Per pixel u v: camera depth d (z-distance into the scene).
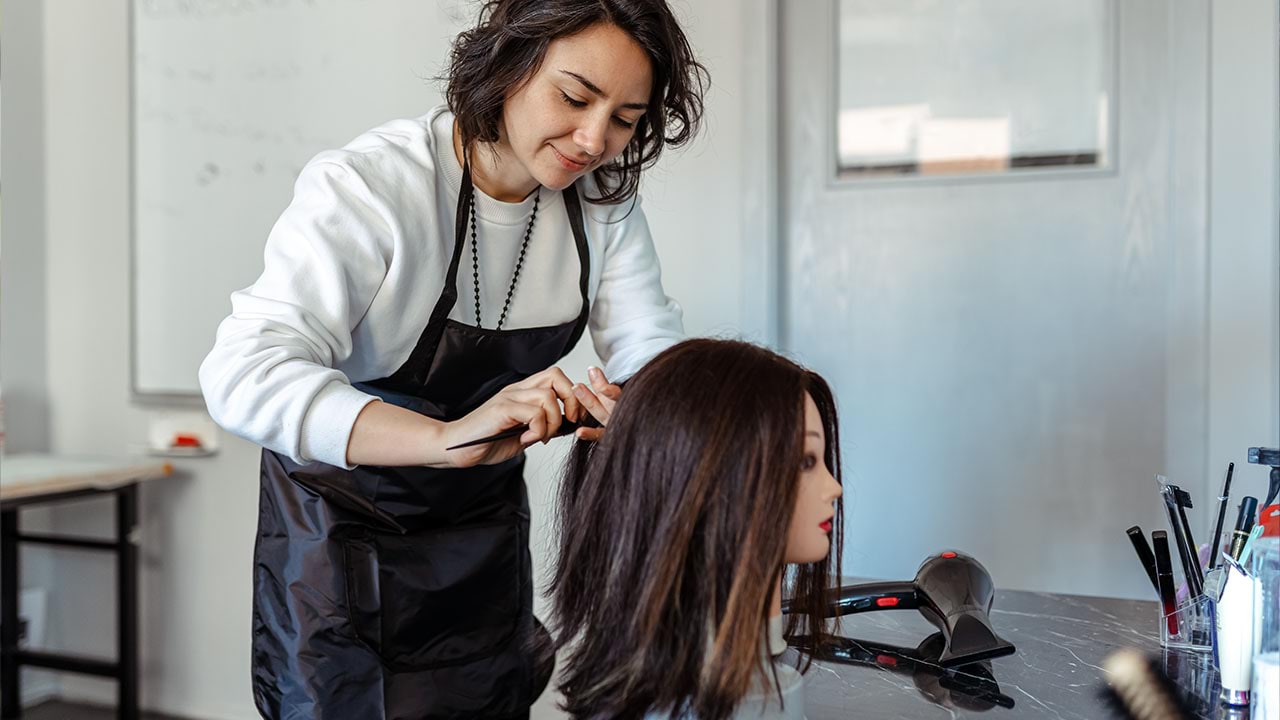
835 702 0.94
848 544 2.38
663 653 0.76
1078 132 2.22
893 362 2.34
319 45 2.54
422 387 1.26
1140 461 2.21
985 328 2.28
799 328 2.38
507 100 1.11
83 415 2.80
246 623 2.64
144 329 2.71
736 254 2.32
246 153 2.60
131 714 2.52
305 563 1.24
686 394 0.78
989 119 2.26
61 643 2.84
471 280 1.25
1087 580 2.25
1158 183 2.17
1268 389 2.08
